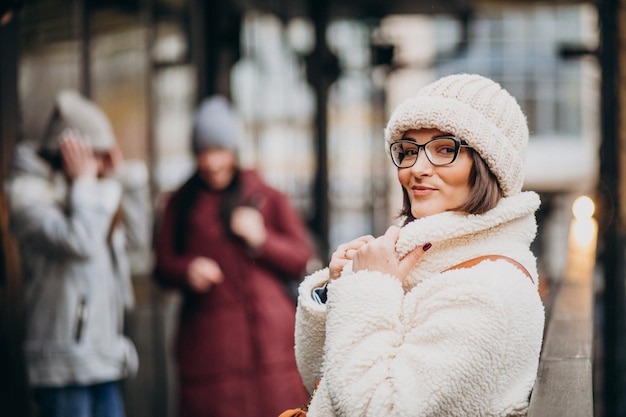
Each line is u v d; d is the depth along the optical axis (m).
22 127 5.76
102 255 5.54
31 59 5.93
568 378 2.40
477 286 2.21
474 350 2.18
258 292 6.34
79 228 5.36
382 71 14.09
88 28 6.75
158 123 7.96
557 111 27.11
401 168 2.41
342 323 2.31
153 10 7.94
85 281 5.45
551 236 25.52
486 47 26.16
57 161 5.63
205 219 6.43
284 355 6.35
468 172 2.34
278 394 6.29
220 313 6.35
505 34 26.33
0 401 5.24
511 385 2.25
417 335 2.23
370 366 2.25
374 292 2.30
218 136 6.46
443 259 2.35
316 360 2.56
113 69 7.14
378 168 15.02
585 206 7.77
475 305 2.20
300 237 6.57
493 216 2.33
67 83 6.36
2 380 5.29
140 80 7.62
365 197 15.09
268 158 10.62
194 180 6.55
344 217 14.99
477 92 2.35
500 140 2.32
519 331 2.24
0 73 5.54
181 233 6.51
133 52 7.51
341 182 14.91
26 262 5.46
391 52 13.20
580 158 26.88
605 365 6.81
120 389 6.29
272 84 10.82
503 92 2.39
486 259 2.32
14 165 5.57
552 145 27.03
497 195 2.35
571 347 2.90
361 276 2.34
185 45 8.61
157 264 6.52
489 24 26.08
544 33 26.16
